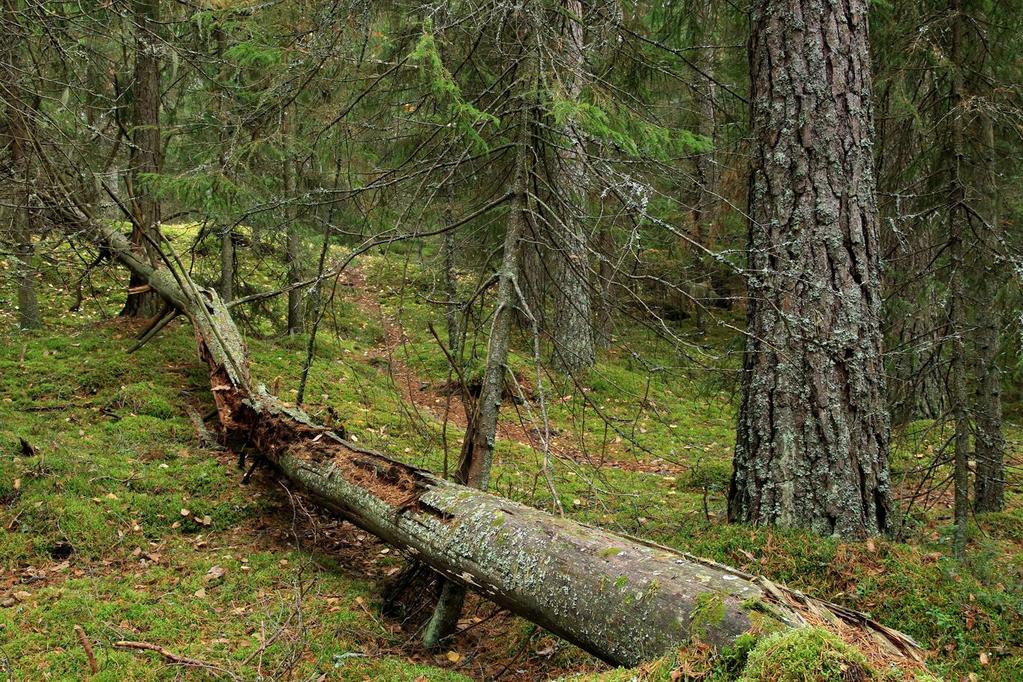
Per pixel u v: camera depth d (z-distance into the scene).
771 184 4.50
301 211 6.06
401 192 5.23
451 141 4.72
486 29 4.82
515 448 7.95
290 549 5.01
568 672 3.73
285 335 10.68
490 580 3.42
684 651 2.46
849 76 4.41
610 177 4.43
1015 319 6.03
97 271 11.54
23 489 5.01
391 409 8.50
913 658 2.32
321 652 3.66
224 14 5.14
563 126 4.65
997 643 3.40
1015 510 6.10
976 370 6.05
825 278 4.34
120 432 6.28
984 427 6.08
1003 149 7.06
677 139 4.54
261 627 3.85
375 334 12.07
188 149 8.41
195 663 3.39
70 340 7.99
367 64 5.32
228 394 6.10
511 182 5.17
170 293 7.46
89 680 3.20
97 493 5.16
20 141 6.07
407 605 4.39
